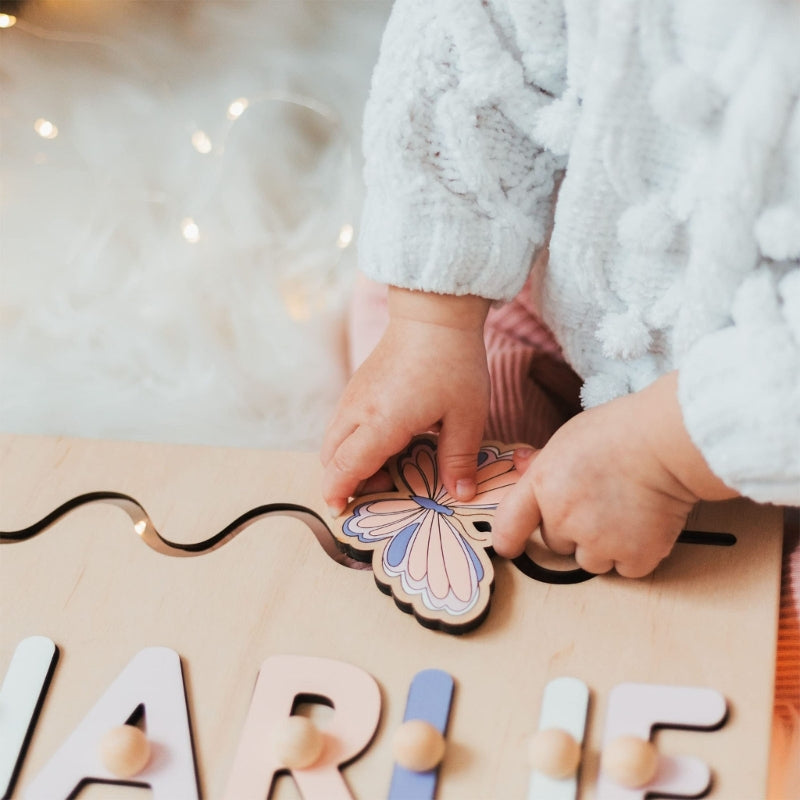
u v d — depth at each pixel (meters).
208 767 0.56
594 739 0.56
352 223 1.13
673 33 0.60
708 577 0.63
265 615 0.63
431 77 0.68
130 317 1.05
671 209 0.63
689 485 0.59
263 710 0.58
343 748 0.56
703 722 0.56
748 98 0.57
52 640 0.62
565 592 0.63
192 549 0.69
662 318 0.68
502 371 0.87
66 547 0.68
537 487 0.63
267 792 0.55
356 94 1.24
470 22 0.67
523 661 0.60
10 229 1.13
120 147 1.21
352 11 1.32
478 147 0.69
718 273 0.61
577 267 0.70
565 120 0.66
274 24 1.31
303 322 1.05
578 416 0.65
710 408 0.56
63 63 1.29
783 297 0.59
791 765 0.66
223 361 1.02
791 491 0.56
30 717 0.59
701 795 0.53
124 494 0.72
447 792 0.54
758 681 0.58
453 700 0.58
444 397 0.71
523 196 0.72
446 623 0.61
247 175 1.16
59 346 1.04
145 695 0.59
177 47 1.30
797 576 0.71
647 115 0.62
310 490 0.71
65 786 0.56
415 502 0.69
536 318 0.89
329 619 0.63
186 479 0.73
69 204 1.16
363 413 0.71
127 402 0.99
